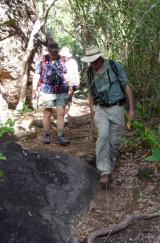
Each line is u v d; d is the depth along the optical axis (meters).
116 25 5.27
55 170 4.78
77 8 5.39
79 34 5.65
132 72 5.35
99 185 4.92
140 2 4.86
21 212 4.04
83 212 4.50
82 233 4.22
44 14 6.82
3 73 6.87
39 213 4.17
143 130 5.29
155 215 4.39
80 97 7.51
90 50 4.51
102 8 5.26
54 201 4.43
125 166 5.11
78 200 4.58
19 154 4.70
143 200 4.64
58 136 5.46
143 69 5.26
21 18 7.12
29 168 4.61
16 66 6.88
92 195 4.75
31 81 7.21
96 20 5.30
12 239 3.75
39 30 7.23
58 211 4.34
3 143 4.80
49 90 5.33
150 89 5.46
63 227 4.19
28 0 7.33
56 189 4.57
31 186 4.41
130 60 5.29
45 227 4.05
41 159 4.83
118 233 4.21
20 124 6.00
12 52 6.91
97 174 5.06
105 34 5.38
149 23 4.82
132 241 4.12
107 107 4.65
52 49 5.20
